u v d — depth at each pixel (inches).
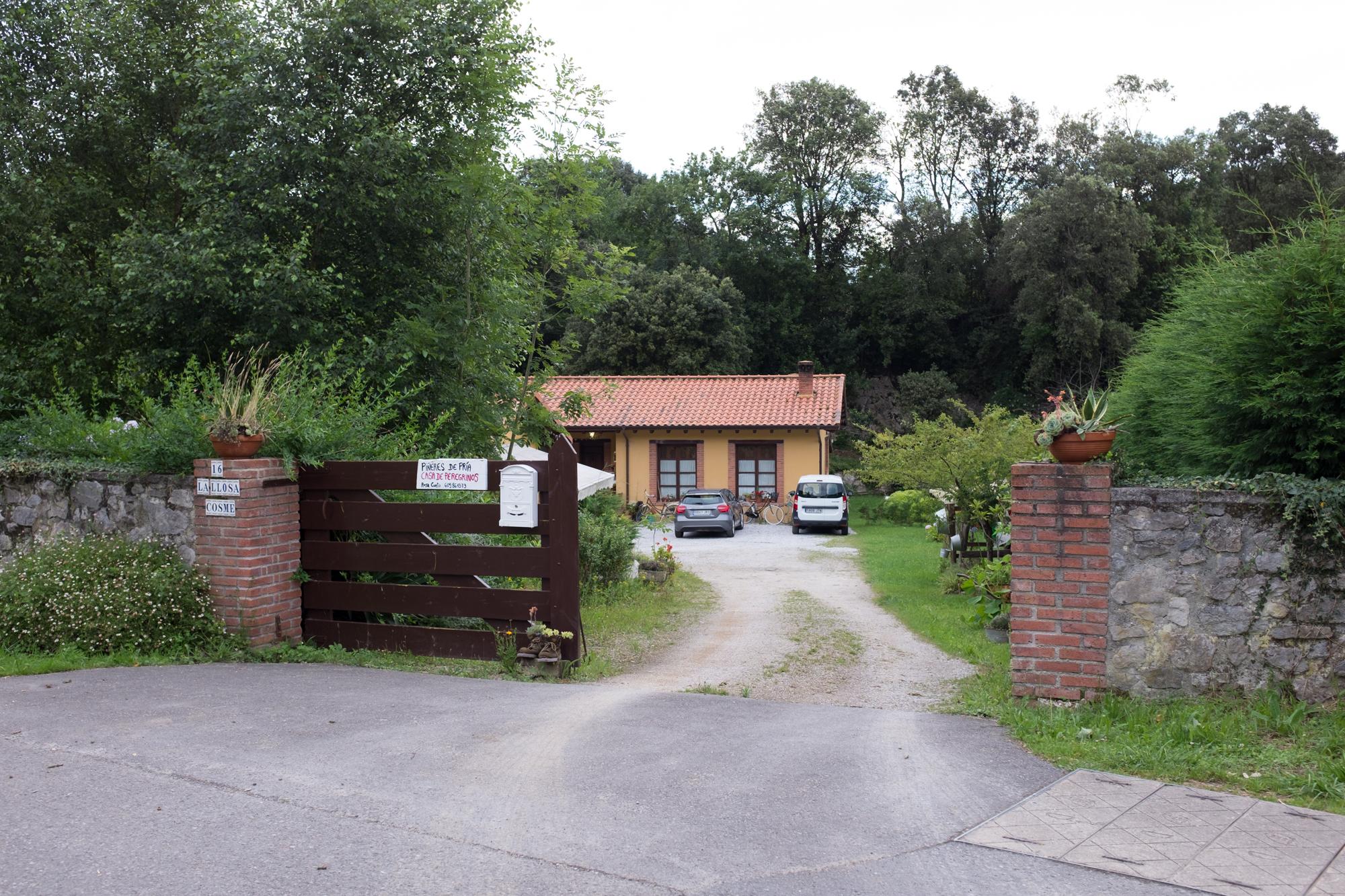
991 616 406.0
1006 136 2268.7
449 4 550.3
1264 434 255.0
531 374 664.4
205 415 322.0
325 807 165.2
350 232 538.0
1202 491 226.8
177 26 595.5
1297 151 1932.8
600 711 235.0
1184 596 227.5
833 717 233.5
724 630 444.5
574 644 294.8
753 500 1365.7
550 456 294.8
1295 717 207.8
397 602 310.5
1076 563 233.1
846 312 2220.7
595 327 1809.8
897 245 2269.9
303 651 303.6
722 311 1845.5
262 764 187.2
